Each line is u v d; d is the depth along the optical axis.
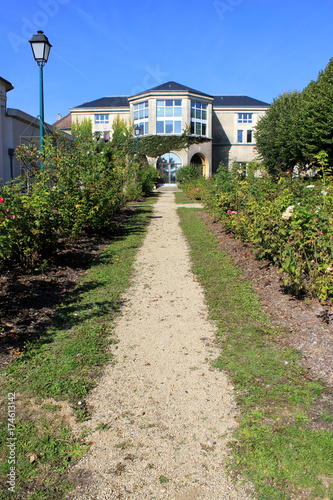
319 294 4.47
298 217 4.68
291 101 28.66
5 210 4.94
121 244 8.68
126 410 3.04
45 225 6.18
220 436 2.75
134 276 6.42
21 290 5.14
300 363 3.56
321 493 2.25
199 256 7.56
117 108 43.31
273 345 3.94
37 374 3.45
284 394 3.14
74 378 3.44
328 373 3.35
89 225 9.57
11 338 4.03
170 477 2.41
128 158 20.42
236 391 3.24
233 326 4.43
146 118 39.62
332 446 2.55
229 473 2.42
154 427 2.85
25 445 2.63
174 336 4.28
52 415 2.95
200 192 20.25
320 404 2.99
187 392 3.26
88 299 5.29
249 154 46.34
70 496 2.27
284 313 4.57
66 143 8.88
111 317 4.77
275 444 2.62
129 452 2.62
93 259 7.26
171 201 20.08
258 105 46.25
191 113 39.47
